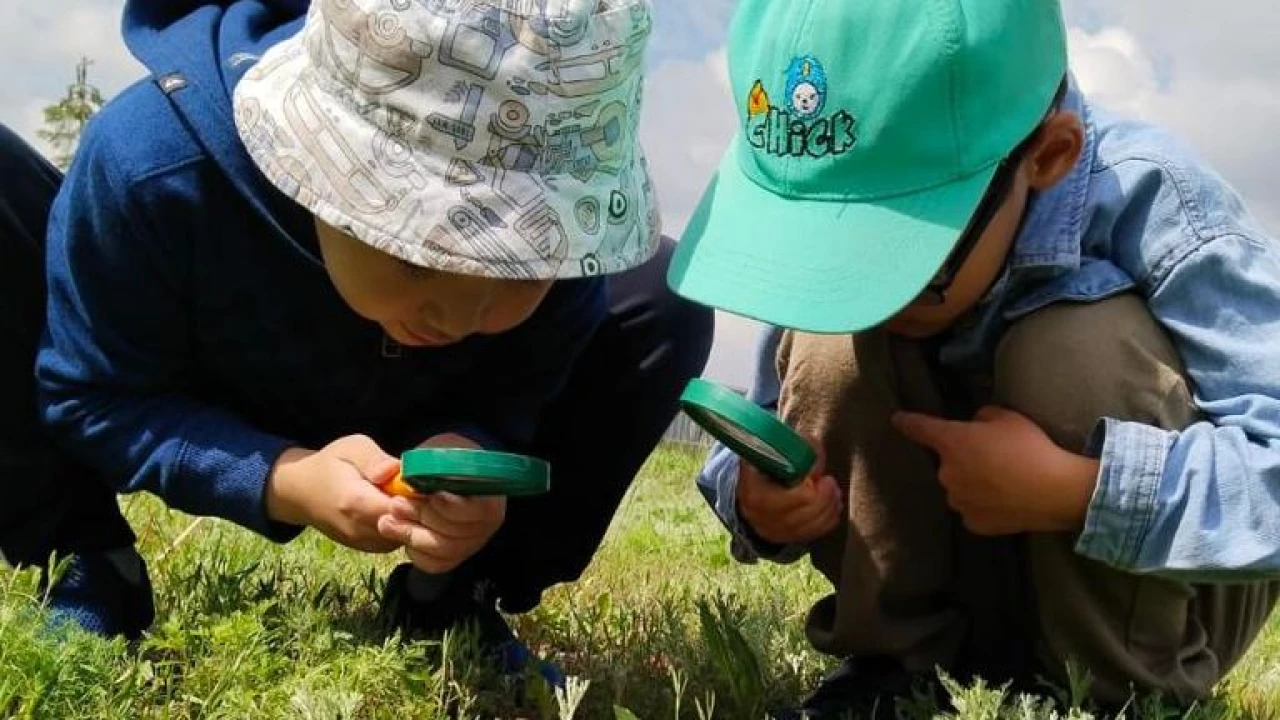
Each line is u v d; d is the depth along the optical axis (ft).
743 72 2.75
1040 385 2.77
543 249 2.37
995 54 2.56
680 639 3.28
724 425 2.77
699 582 4.76
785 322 2.49
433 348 3.02
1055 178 2.73
